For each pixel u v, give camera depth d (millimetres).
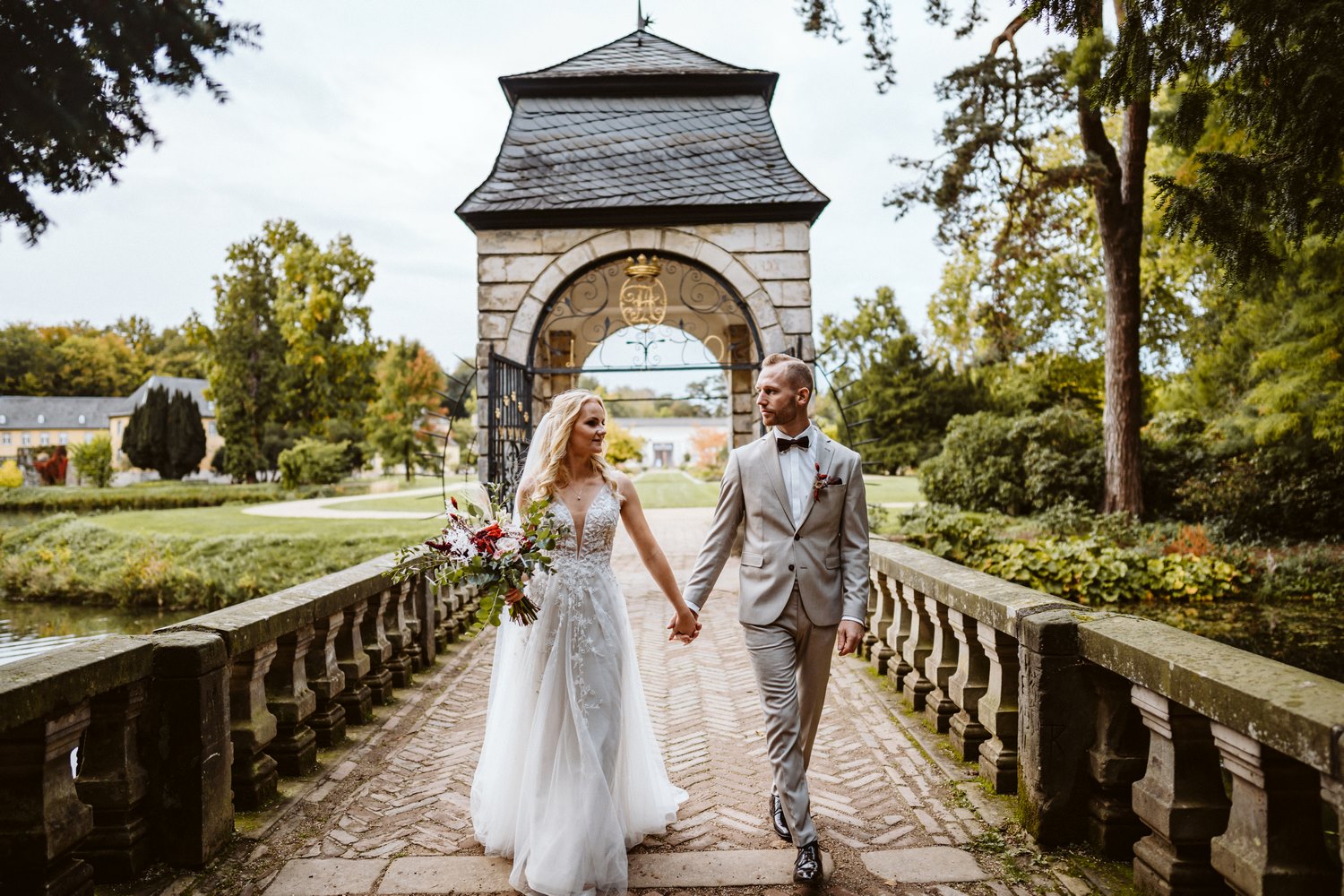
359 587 4469
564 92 11016
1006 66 11656
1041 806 2924
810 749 3043
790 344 10102
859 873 2803
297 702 3738
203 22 3615
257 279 42062
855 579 2939
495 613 2766
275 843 3059
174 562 16812
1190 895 2430
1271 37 3793
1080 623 2932
